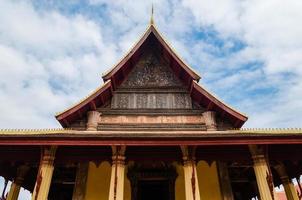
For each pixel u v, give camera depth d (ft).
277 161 51.62
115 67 62.95
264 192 42.88
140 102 63.72
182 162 48.16
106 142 43.86
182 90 65.82
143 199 57.62
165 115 62.18
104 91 61.16
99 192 52.80
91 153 48.60
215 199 52.70
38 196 41.65
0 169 52.80
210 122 60.08
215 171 55.77
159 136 43.98
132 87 65.72
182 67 65.05
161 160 48.83
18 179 54.34
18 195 53.57
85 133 44.11
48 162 45.03
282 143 44.24
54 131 45.85
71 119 59.93
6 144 43.16
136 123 60.75
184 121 61.36
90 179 54.19
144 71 68.18
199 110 63.00
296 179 55.77
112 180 43.21
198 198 42.09
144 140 44.14
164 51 68.85
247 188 71.56
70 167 57.93
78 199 51.24
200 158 49.21
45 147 45.98
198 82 64.18
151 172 56.24
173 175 55.88
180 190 54.75
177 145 45.11
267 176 44.01
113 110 62.34
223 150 49.60
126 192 54.54
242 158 49.14
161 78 67.36
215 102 60.70
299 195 53.47
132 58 66.74
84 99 59.57
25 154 48.85
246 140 44.45
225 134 44.39
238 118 58.34
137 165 57.16
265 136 44.24
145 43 70.08
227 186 53.42
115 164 44.50
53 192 66.95
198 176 55.36
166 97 64.75
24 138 43.42
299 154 49.24
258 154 46.06
